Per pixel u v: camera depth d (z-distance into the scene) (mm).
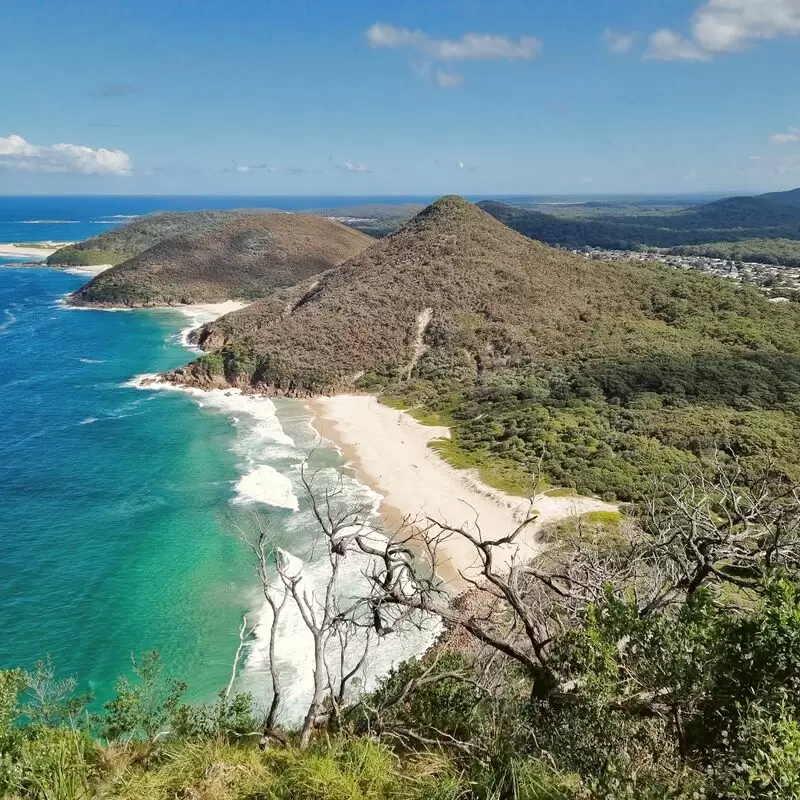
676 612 8180
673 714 6168
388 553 8180
